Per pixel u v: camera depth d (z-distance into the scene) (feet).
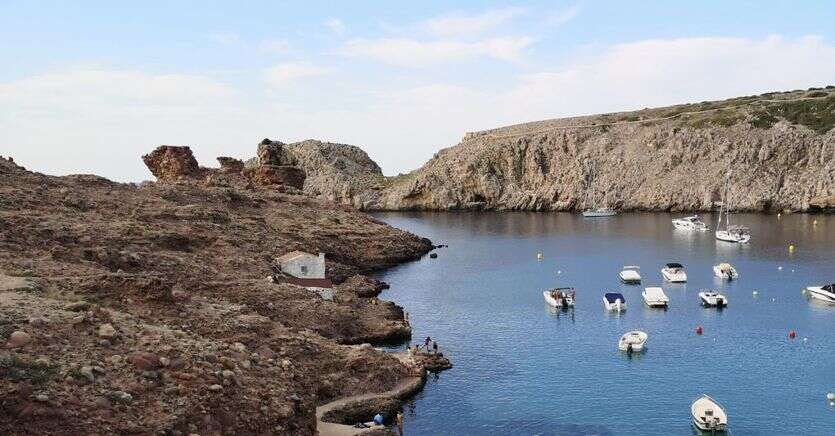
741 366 233.55
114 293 182.29
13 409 106.22
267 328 198.59
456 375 226.79
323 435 162.30
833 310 313.12
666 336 272.31
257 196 524.93
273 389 143.95
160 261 264.72
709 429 181.37
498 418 192.13
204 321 186.19
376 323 273.13
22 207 296.92
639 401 203.82
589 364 238.27
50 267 210.59
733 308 321.11
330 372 195.83
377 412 190.19
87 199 342.03
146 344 139.13
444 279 417.08
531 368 234.17
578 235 636.07
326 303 268.62
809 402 200.54
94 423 111.04
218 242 332.19
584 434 182.29
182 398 124.98
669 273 396.37
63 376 118.62
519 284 395.75
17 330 128.47
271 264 320.91
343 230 497.46
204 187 496.23
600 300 344.49
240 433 126.41
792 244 528.63
